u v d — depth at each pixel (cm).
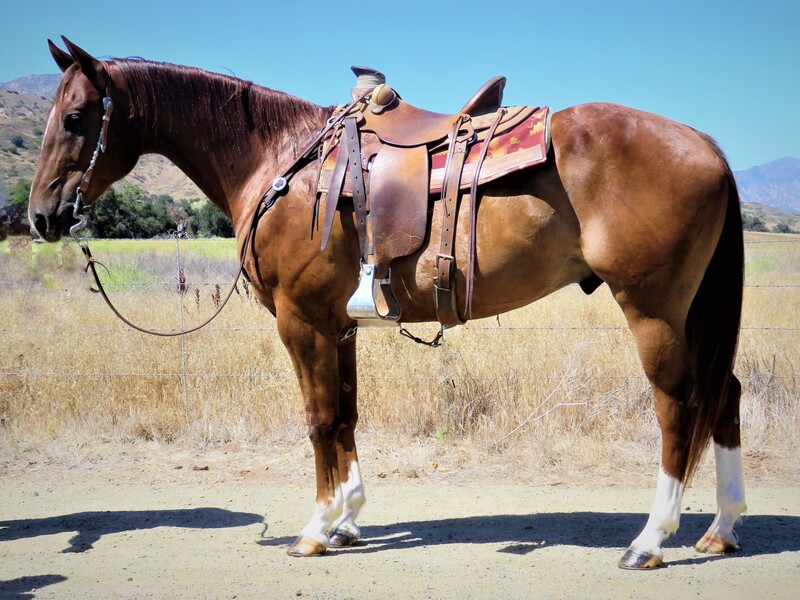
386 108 349
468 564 332
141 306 856
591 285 335
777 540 353
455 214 313
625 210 296
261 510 435
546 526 389
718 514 340
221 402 620
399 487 477
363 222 329
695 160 294
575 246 308
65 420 613
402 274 327
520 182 304
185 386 618
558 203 302
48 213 365
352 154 334
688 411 305
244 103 376
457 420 577
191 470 523
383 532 390
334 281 340
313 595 299
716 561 324
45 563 348
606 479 484
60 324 775
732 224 313
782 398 577
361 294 324
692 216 293
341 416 377
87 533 395
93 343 697
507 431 562
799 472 482
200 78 379
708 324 321
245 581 318
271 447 571
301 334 350
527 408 575
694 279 302
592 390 594
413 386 611
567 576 311
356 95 365
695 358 324
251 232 355
